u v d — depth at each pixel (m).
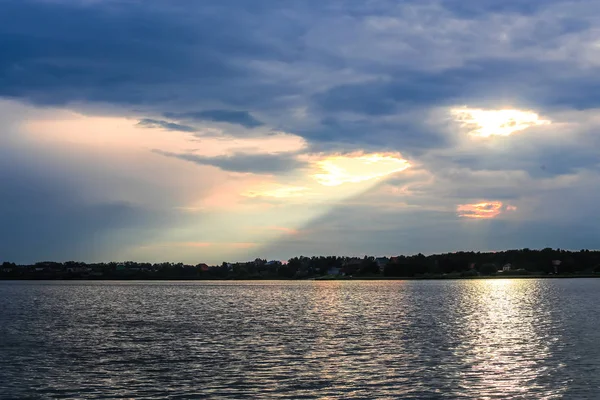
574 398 38.56
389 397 39.31
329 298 186.50
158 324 92.38
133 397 40.09
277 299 183.00
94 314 117.12
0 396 40.66
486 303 144.75
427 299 170.25
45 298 198.75
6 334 78.31
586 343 63.31
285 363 52.16
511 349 59.34
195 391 41.56
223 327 86.19
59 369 50.34
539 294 195.12
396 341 66.88
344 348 61.25
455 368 49.00
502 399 38.56
